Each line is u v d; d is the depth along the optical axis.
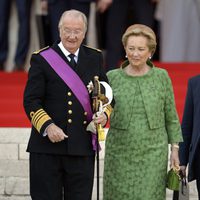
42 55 17.77
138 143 18.42
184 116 18.86
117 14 28.70
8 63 30.52
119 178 18.59
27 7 29.72
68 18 17.52
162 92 18.58
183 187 18.75
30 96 17.62
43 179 17.80
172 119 18.75
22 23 29.75
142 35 18.16
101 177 22.78
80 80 17.77
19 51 29.97
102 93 17.67
